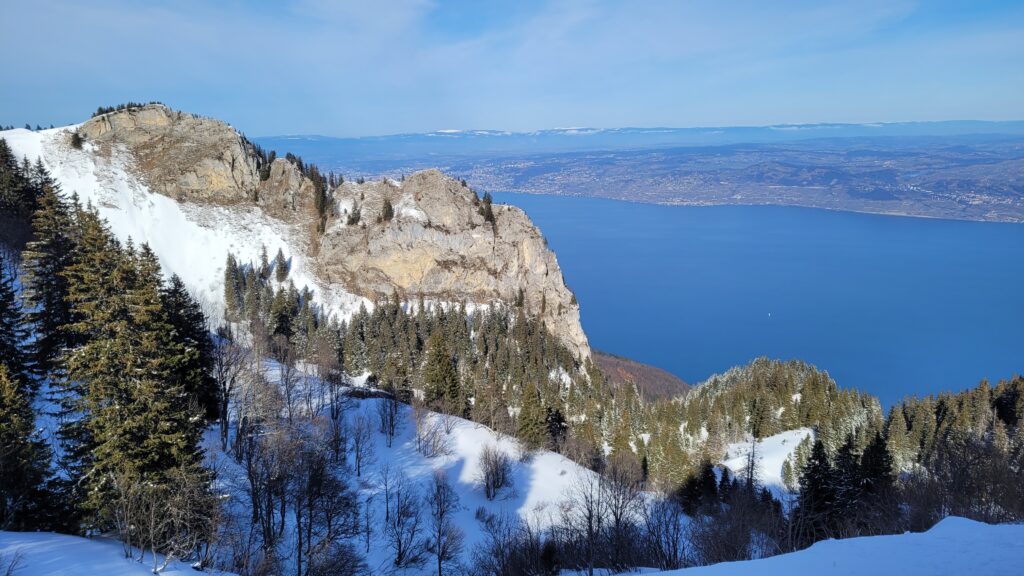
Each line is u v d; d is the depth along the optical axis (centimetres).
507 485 6419
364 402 7831
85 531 3152
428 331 12250
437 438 7006
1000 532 2512
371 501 5322
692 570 2603
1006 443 7881
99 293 3381
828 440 9400
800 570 2366
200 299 11738
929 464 7244
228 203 14312
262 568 3306
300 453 4100
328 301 13262
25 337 4434
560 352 13025
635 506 4875
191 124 15025
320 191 14925
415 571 4478
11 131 14038
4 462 2950
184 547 3120
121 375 3281
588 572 4053
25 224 8056
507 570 4303
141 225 13025
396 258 14050
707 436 10638
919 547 2434
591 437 8744
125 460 3145
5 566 2403
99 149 13912
